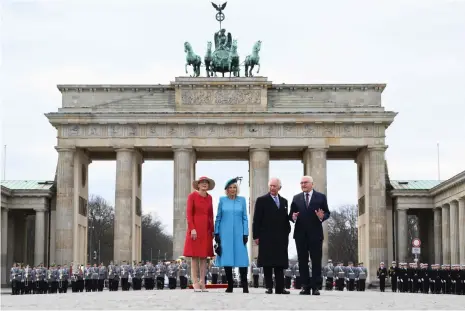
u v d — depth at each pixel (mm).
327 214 57094
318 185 185500
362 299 50469
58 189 185375
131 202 186750
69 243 184625
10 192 189875
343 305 43750
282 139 187000
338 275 138125
